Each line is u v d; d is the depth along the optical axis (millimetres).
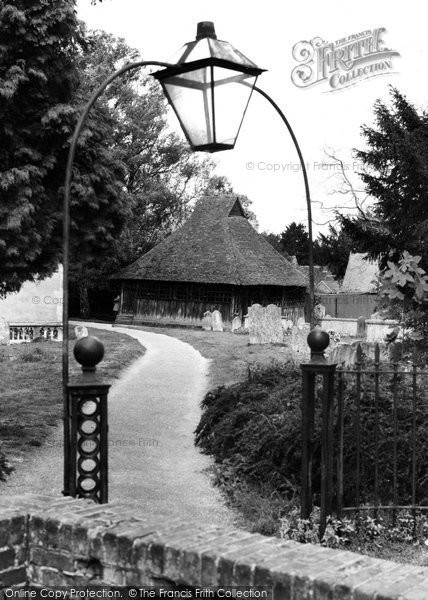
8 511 3715
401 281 7395
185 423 12102
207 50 5105
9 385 15820
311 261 6762
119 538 3363
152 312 46719
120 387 16172
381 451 6703
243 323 42625
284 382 10484
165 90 5465
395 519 5922
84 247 11852
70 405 5055
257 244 47812
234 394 10680
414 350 9234
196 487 7887
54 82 10727
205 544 3234
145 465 8945
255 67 5320
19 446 9820
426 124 26062
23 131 10570
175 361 22000
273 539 3334
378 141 27125
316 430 6836
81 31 11117
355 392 7422
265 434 8125
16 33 10109
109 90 45031
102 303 55438
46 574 3607
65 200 5199
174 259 46312
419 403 7281
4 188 10297
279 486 7352
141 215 50625
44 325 27906
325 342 5445
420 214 25406
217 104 5199
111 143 11836
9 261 10781
